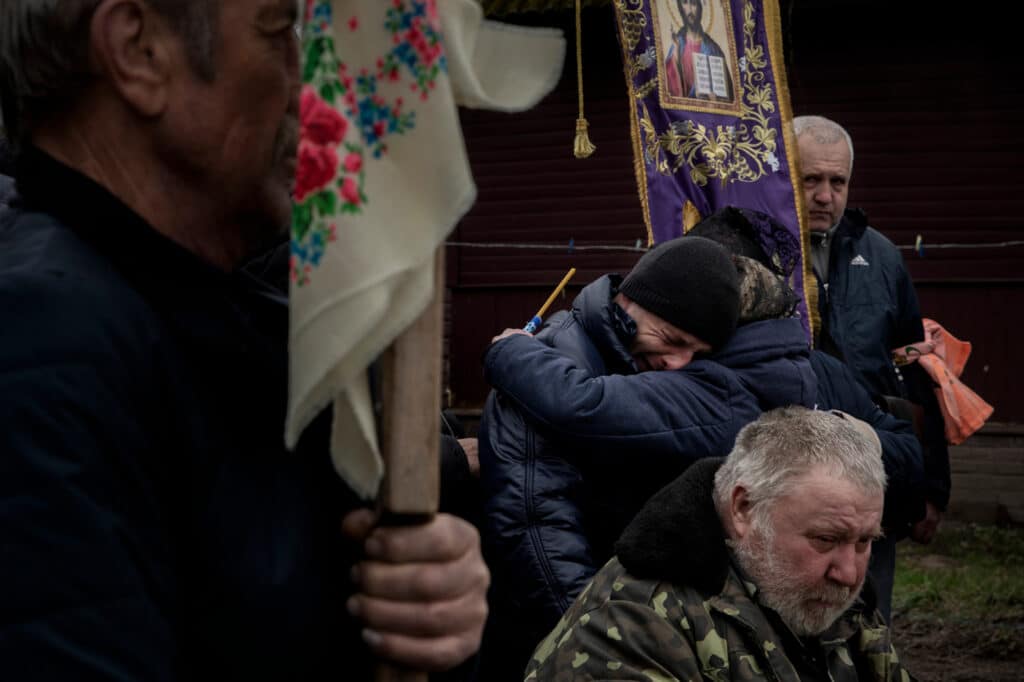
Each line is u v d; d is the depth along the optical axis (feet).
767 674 6.07
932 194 28.32
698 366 8.05
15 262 2.72
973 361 28.45
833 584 6.16
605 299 8.44
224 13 3.02
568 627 6.41
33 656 2.33
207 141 3.06
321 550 3.14
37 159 2.98
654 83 10.64
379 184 2.83
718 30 11.33
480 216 30.99
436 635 2.97
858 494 6.10
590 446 7.81
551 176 30.30
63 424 2.48
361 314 2.70
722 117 11.27
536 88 3.26
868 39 28.43
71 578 2.39
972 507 28.73
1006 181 27.94
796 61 28.89
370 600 2.99
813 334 11.75
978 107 27.94
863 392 10.07
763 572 6.20
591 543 8.17
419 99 2.86
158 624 2.57
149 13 2.96
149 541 2.63
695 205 10.93
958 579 23.38
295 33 3.21
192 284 2.95
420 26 2.86
